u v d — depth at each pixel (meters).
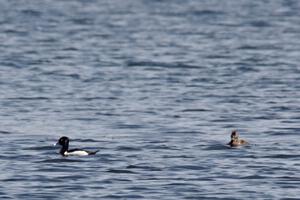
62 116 57.56
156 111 59.16
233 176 44.06
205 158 47.09
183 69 75.19
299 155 47.84
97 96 63.97
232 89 66.44
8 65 76.94
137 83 69.06
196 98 63.31
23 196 41.09
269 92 65.31
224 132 53.41
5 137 51.66
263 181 43.44
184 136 52.12
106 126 54.78
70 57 81.38
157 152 48.16
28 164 45.84
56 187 42.28
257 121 56.38
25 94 64.56
